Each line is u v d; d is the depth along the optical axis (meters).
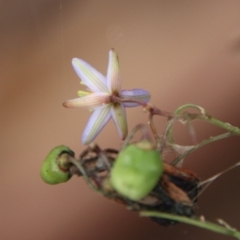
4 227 0.24
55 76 0.25
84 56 0.26
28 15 0.27
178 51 0.25
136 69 0.25
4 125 0.25
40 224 0.24
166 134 0.20
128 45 0.26
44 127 0.25
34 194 0.25
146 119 0.24
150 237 0.24
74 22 0.27
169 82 0.25
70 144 0.25
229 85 0.25
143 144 0.18
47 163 0.19
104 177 0.18
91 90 0.20
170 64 0.25
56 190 0.25
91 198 0.24
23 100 0.25
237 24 0.25
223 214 0.23
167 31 0.26
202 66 0.25
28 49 0.26
